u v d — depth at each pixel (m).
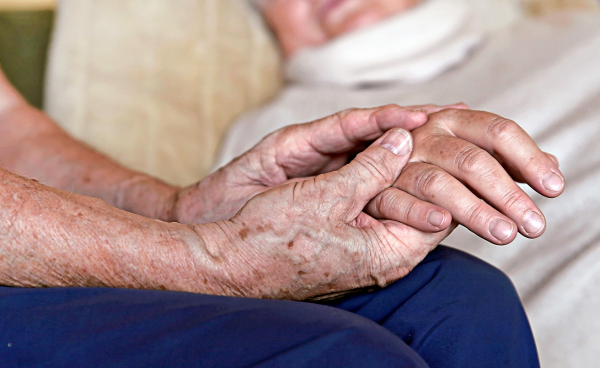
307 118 1.33
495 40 1.43
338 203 0.64
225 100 1.50
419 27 1.51
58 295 0.59
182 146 1.35
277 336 0.57
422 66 1.44
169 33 1.38
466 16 1.59
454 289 0.65
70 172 0.81
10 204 0.61
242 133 1.40
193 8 1.47
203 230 0.64
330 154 0.74
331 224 0.64
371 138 0.72
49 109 1.15
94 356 0.57
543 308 0.79
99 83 1.21
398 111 0.70
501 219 0.63
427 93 1.29
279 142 0.73
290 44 1.67
